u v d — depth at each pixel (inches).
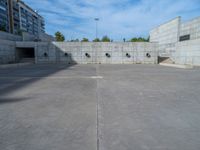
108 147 84.9
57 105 154.1
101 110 140.1
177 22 844.0
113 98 178.7
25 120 119.1
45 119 120.9
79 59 844.0
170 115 129.2
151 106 151.1
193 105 154.3
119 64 797.9
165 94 197.2
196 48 625.0
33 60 906.1
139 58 846.5
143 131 102.7
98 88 231.9
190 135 97.7
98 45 836.0
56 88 231.9
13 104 157.2
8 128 106.3
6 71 474.9
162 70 499.2
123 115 128.8
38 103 160.4
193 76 360.8
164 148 84.1
